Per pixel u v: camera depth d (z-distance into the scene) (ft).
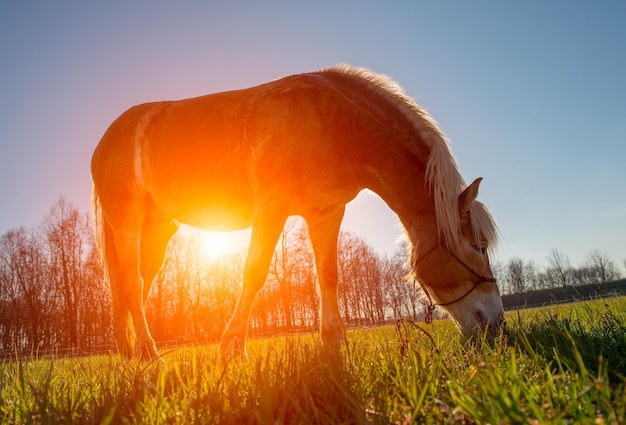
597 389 4.37
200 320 140.46
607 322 9.21
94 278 127.13
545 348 7.86
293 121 13.39
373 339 13.17
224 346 11.59
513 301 118.73
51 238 126.00
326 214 14.10
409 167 12.63
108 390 6.75
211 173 14.65
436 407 4.86
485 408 4.14
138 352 14.67
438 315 13.10
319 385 6.30
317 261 14.29
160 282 139.03
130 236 16.12
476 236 11.56
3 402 7.21
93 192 18.22
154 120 16.53
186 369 8.47
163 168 15.74
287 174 13.03
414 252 12.22
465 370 6.58
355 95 13.73
